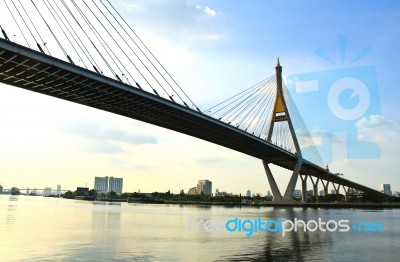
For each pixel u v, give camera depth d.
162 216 64.31
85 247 25.72
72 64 47.84
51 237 30.81
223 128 80.31
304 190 152.00
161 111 65.81
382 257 23.73
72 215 62.41
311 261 22.05
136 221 51.00
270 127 120.38
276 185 127.38
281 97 122.00
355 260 22.64
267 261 21.83
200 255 23.28
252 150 106.06
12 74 47.78
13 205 101.62
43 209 82.81
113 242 28.44
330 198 177.38
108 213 72.56
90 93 55.66
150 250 24.84
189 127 78.31
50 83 51.19
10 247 25.22
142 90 58.06
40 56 44.28
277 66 124.38
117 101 59.91
